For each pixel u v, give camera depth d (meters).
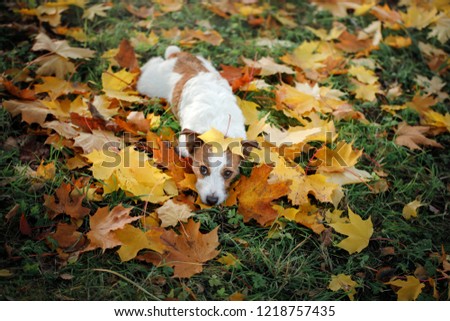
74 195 1.48
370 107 1.90
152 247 1.38
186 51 2.02
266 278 1.42
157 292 1.36
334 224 1.49
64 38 1.98
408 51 2.15
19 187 1.50
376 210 1.60
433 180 1.69
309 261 1.46
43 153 1.60
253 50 2.04
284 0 2.32
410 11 2.18
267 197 1.50
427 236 1.56
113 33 2.04
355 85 1.94
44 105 1.66
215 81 1.74
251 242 1.47
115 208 1.41
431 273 1.46
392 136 1.83
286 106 1.79
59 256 1.38
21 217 1.40
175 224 1.43
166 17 2.18
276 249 1.47
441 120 1.82
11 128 1.65
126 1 2.21
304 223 1.51
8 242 1.40
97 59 1.92
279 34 2.16
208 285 1.39
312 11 2.29
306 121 1.72
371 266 1.48
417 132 1.79
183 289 1.36
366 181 1.62
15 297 1.31
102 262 1.39
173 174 1.52
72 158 1.56
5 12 2.02
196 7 2.22
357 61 2.03
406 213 1.60
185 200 1.51
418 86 2.00
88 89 1.80
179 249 1.40
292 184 1.53
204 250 1.41
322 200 1.53
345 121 1.84
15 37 1.94
